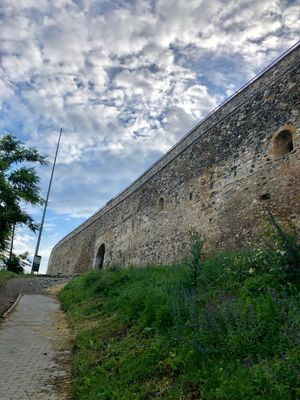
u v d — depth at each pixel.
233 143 12.89
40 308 11.83
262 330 4.38
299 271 5.73
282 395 3.23
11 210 13.87
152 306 6.75
